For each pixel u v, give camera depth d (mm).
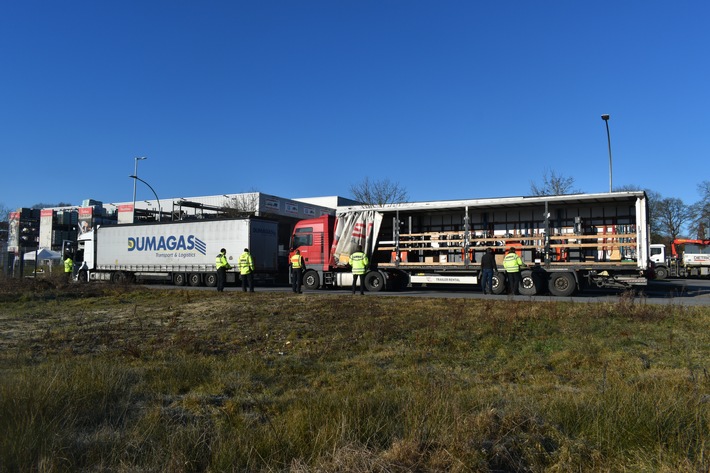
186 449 4414
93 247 33938
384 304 15305
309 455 4453
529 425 5000
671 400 5320
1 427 4492
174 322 12953
